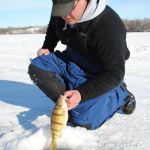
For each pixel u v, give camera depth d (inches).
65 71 66.6
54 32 75.0
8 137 58.5
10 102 83.1
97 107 63.0
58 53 69.5
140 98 89.1
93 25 58.0
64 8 56.0
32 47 296.8
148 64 171.3
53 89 65.7
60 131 51.4
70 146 56.9
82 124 63.2
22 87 102.3
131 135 61.3
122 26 60.0
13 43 356.5
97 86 55.7
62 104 50.9
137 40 354.9
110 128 64.9
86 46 61.2
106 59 57.2
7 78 120.9
